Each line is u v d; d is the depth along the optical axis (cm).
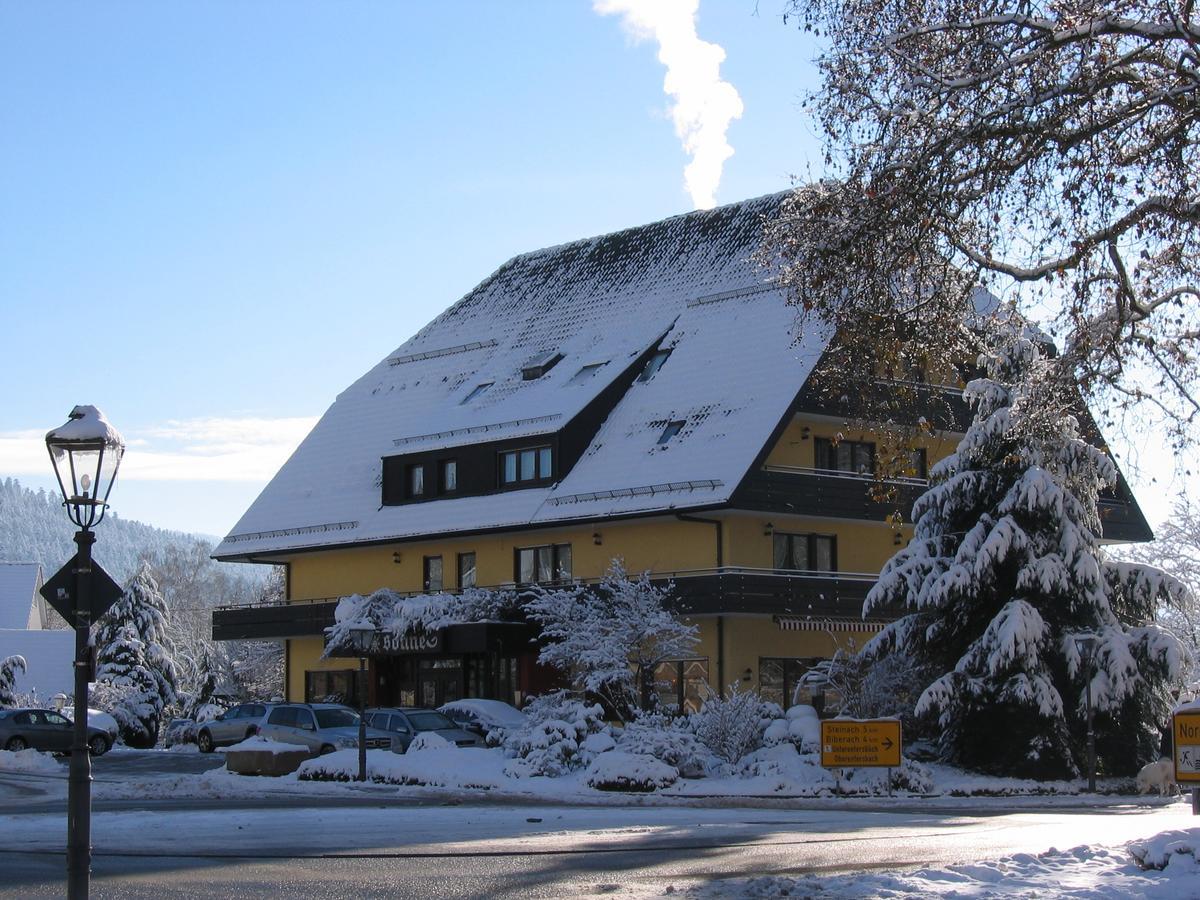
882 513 4578
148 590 6981
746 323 4912
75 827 1220
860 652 3675
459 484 5106
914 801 2967
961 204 1736
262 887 1423
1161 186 1716
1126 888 1264
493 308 6188
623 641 4084
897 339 1909
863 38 1750
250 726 4888
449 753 3312
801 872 1529
